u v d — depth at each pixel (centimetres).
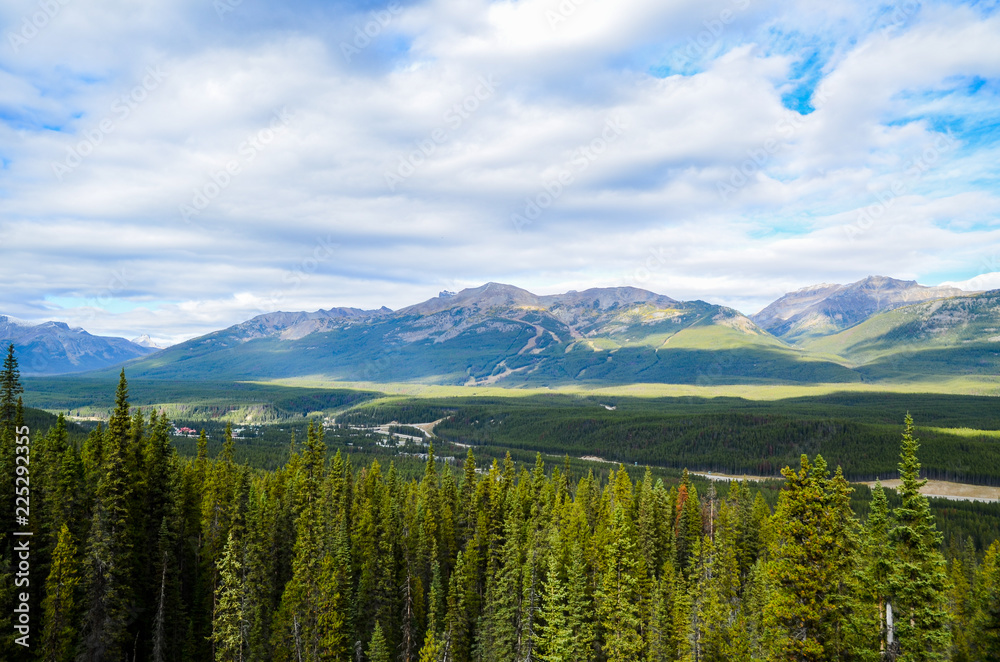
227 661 6638
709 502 11625
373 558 8750
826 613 4259
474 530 10481
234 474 9944
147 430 8700
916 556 4131
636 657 6900
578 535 8969
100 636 6059
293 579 7106
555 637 6612
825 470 4459
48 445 7556
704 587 7431
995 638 5088
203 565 7950
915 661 3953
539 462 12462
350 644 7606
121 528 6525
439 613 8306
